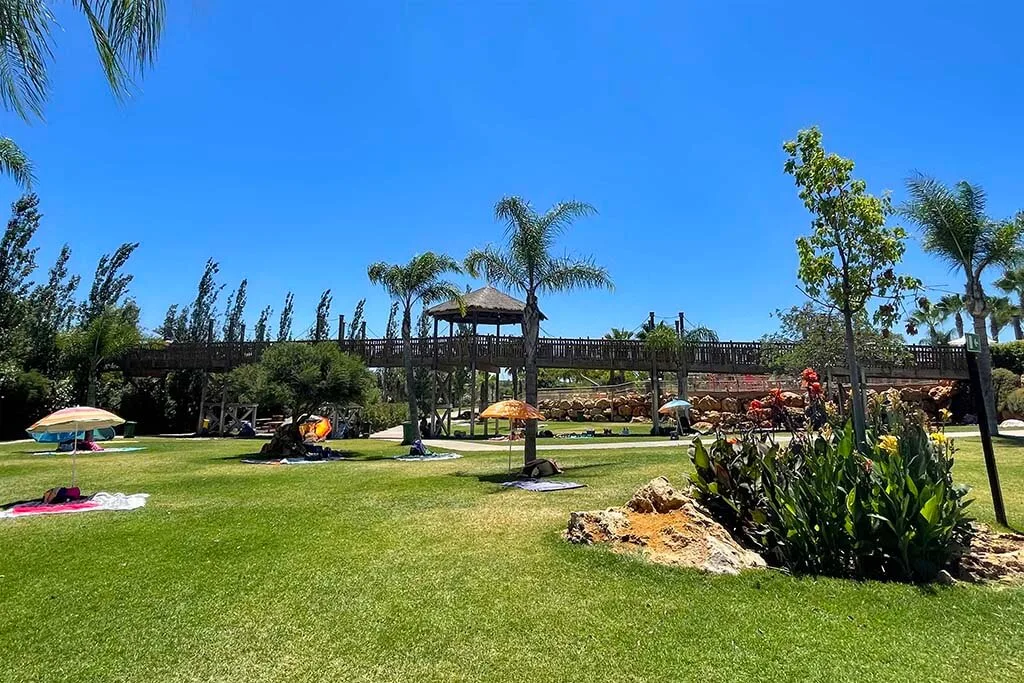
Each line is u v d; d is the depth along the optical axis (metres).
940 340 41.09
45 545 7.39
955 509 6.01
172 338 44.50
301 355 20.83
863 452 6.83
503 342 27.67
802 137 8.41
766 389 32.03
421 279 22.30
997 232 16.02
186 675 3.96
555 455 17.66
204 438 28.61
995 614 4.78
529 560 6.38
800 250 8.48
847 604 4.99
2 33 5.04
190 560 6.65
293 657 4.19
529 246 14.64
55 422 10.57
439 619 4.80
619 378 47.12
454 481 12.82
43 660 4.20
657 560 6.18
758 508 6.80
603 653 4.16
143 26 4.91
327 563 6.44
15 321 29.92
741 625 4.59
